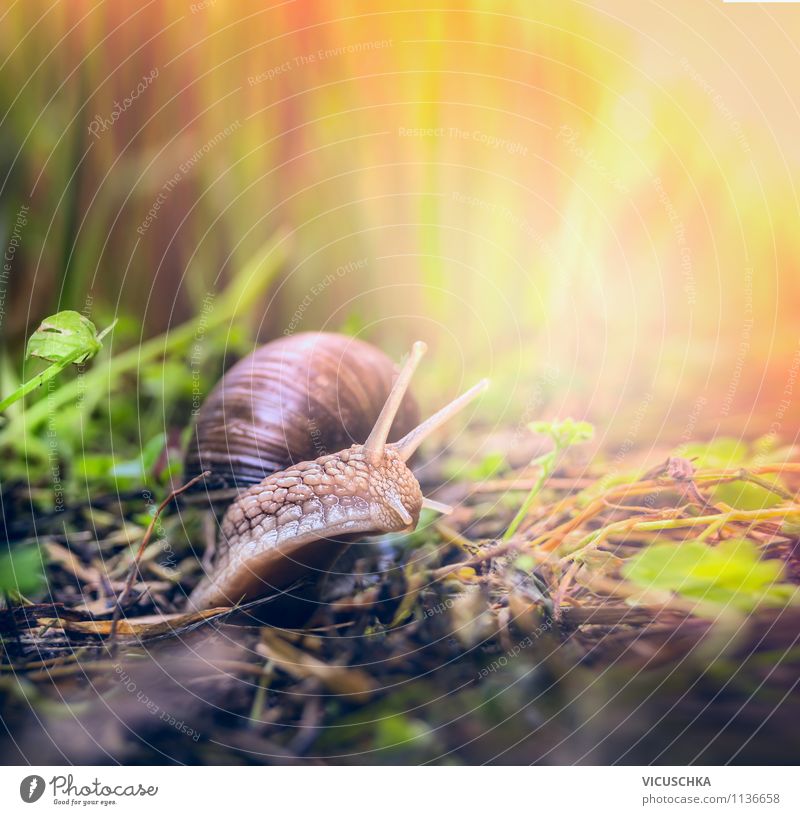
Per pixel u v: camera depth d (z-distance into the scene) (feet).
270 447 0.71
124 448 0.84
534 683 0.61
